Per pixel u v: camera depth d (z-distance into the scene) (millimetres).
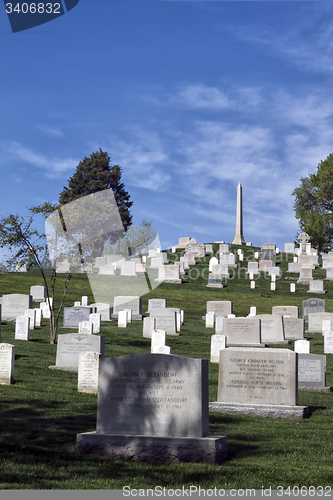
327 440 10250
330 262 62531
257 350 13406
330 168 83500
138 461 7855
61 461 7527
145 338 27125
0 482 6395
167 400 8250
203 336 29969
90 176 78250
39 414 11031
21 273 47438
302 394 16656
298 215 86750
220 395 13508
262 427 11344
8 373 14812
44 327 28703
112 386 8516
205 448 7828
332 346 25906
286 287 52219
